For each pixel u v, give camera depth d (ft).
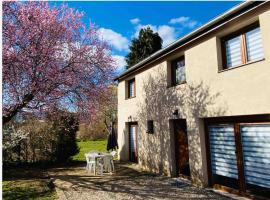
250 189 23.82
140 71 45.09
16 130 43.19
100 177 36.42
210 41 28.30
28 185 31.45
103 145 82.48
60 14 33.94
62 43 32.81
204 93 28.86
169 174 35.24
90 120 37.09
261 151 22.94
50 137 48.91
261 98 22.18
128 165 46.16
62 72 31.94
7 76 28.45
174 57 35.76
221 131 27.43
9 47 28.86
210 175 28.68
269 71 21.63
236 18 24.56
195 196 25.40
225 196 24.98
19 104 29.58
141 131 43.88
